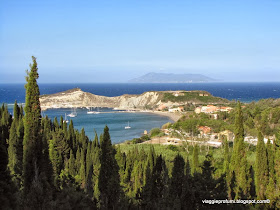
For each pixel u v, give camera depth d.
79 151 46.81
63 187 24.56
